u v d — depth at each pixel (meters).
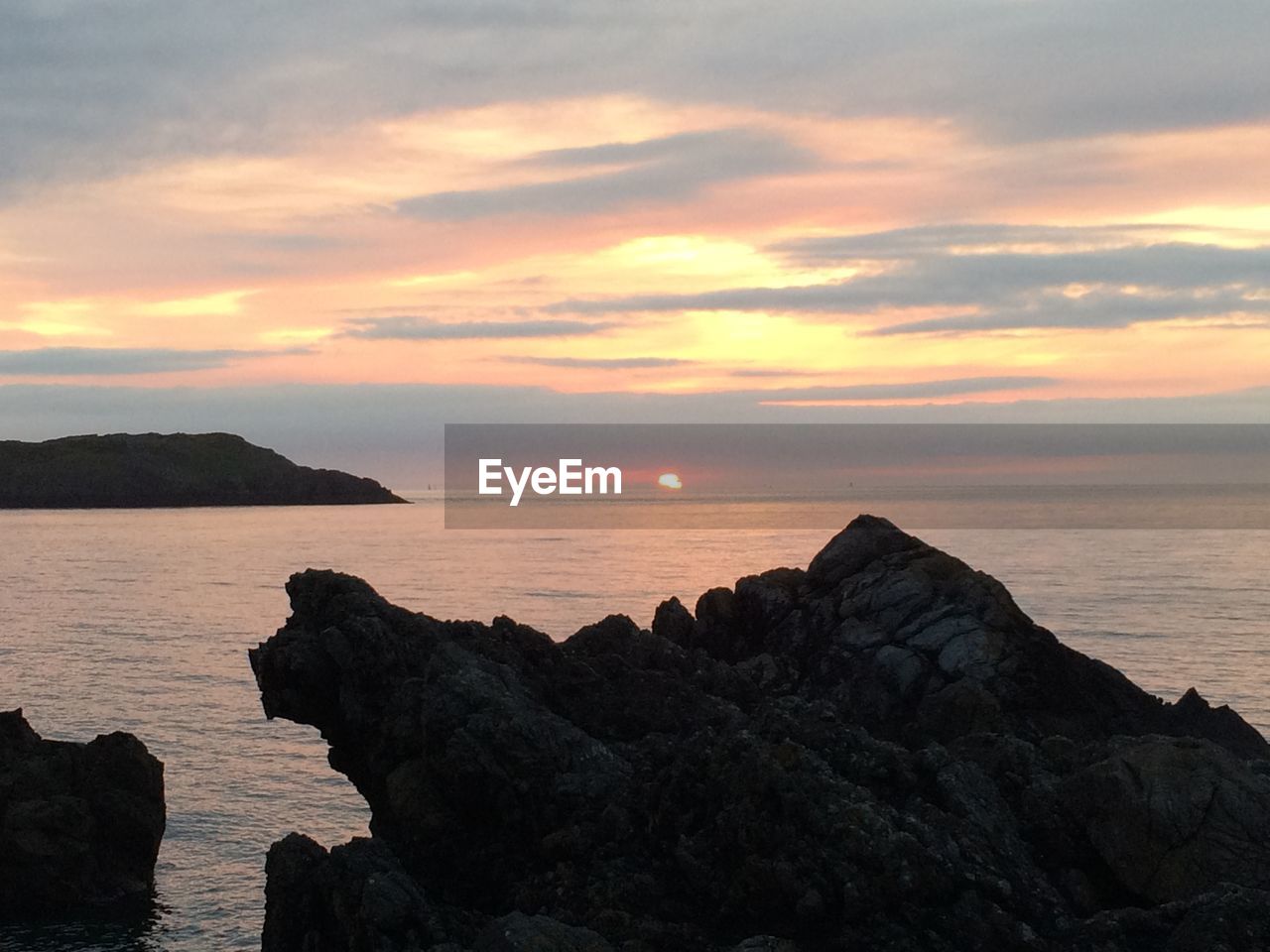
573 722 28.06
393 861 24.34
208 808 52.31
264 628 121.31
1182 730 29.62
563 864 23.30
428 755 26.05
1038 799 23.06
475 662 27.97
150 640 110.19
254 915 41.12
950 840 21.64
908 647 31.05
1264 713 65.81
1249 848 21.31
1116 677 30.80
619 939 20.80
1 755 43.88
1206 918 19.31
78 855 41.97
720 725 28.09
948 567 33.03
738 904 21.20
